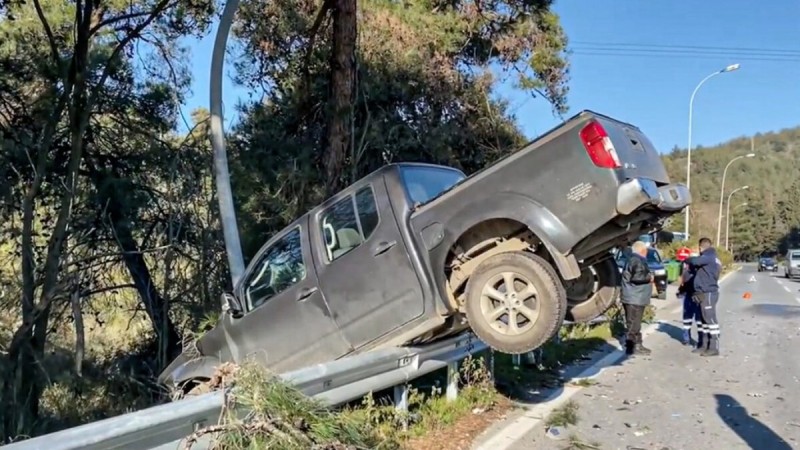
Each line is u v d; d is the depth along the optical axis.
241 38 14.59
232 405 3.96
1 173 11.95
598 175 5.29
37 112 12.10
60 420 9.56
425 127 16.48
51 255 10.83
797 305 21.17
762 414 6.95
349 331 6.04
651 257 21.66
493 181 5.65
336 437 4.00
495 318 5.67
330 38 13.98
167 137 14.09
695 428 6.40
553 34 19.48
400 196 5.91
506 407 7.10
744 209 115.88
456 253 5.90
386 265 5.88
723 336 13.30
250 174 12.07
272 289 6.57
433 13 17.83
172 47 13.76
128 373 11.20
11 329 11.22
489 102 18.64
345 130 11.26
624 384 8.48
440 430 6.10
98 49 12.71
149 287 13.16
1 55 12.20
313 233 6.35
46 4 12.55
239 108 13.72
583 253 5.98
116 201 12.77
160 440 3.64
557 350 10.37
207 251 12.38
